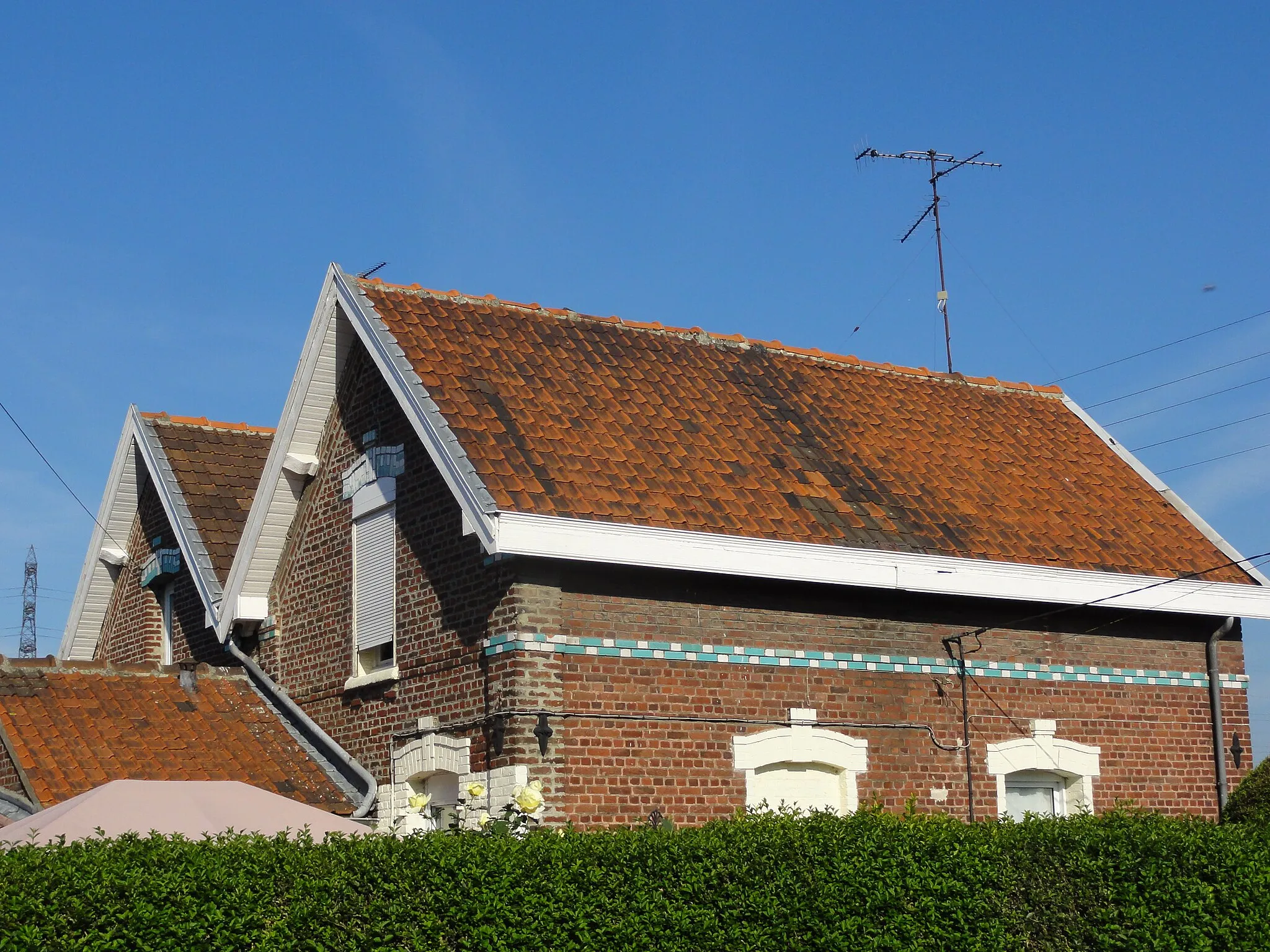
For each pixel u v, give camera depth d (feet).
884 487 58.34
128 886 32.27
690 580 51.49
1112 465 67.41
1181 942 39.75
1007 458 64.90
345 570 59.00
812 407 62.59
